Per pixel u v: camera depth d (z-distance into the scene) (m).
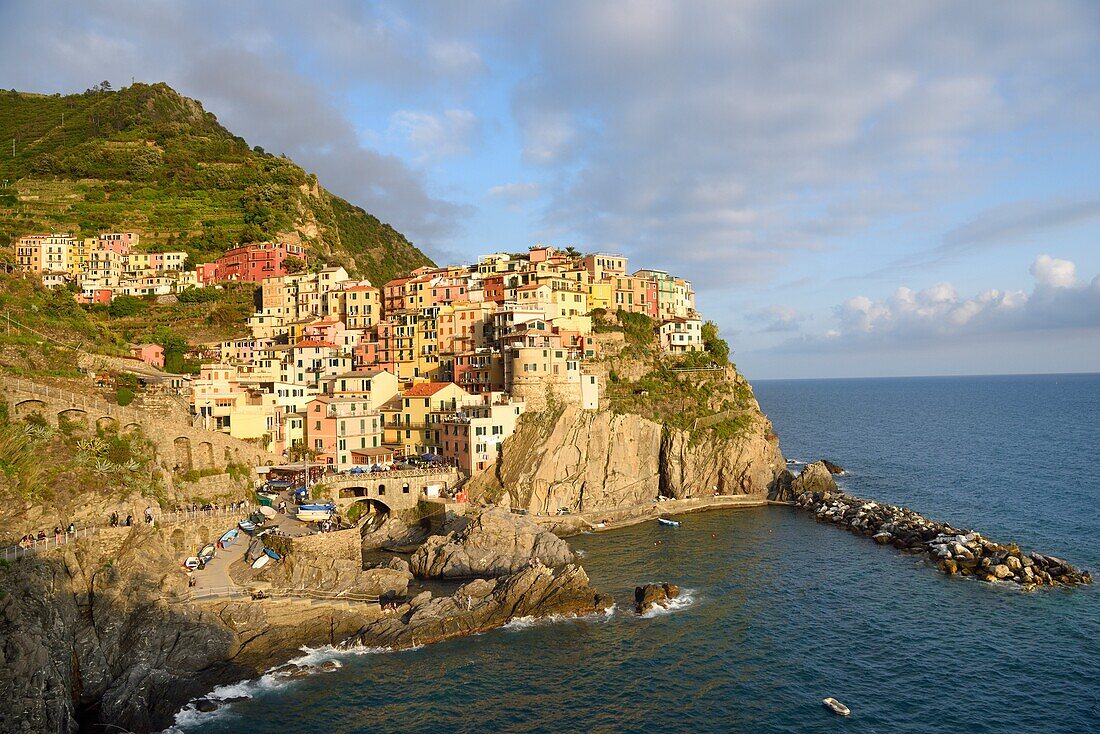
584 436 127.44
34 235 191.38
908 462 188.88
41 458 76.62
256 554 81.88
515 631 74.06
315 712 58.72
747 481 139.00
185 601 68.31
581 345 147.38
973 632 73.69
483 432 122.81
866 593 85.31
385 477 111.69
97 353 113.25
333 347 155.25
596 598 80.12
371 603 76.88
